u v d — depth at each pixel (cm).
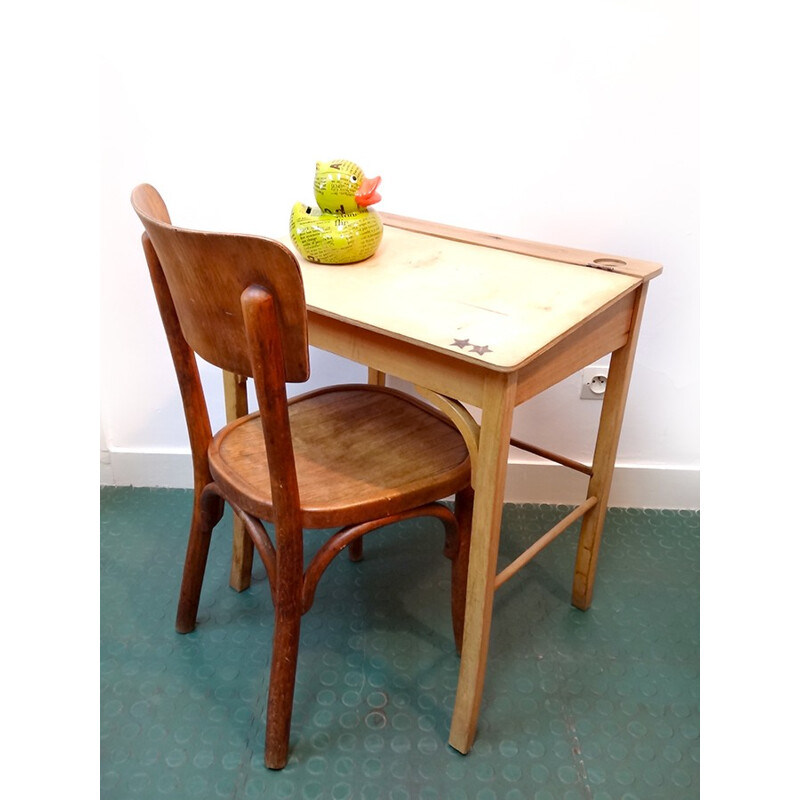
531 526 159
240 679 121
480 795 103
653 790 104
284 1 124
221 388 159
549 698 119
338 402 125
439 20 124
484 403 87
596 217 137
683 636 132
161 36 127
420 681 121
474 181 136
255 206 140
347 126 133
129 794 102
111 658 124
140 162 137
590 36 123
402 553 152
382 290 100
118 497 166
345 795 103
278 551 96
